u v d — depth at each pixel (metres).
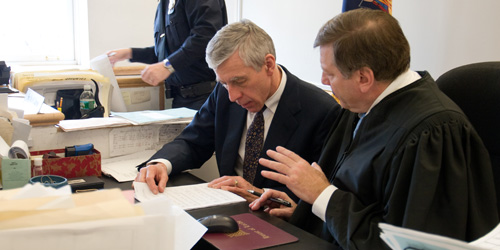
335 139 1.46
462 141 1.11
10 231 0.60
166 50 2.81
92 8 3.42
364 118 1.27
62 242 0.62
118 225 0.64
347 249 1.09
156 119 1.96
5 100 1.64
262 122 1.73
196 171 2.13
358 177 1.19
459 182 1.07
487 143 1.27
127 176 1.66
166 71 2.52
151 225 0.66
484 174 1.10
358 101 1.25
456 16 2.27
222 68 1.55
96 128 1.80
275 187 1.70
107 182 1.61
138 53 2.98
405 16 2.48
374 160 1.17
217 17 2.59
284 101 1.69
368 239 1.08
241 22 1.60
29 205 0.65
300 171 1.23
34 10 3.49
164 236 0.67
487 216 1.09
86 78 2.23
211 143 1.90
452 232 1.05
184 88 2.73
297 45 3.10
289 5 3.13
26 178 1.43
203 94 2.75
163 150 1.78
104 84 2.27
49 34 3.58
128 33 3.59
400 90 1.20
